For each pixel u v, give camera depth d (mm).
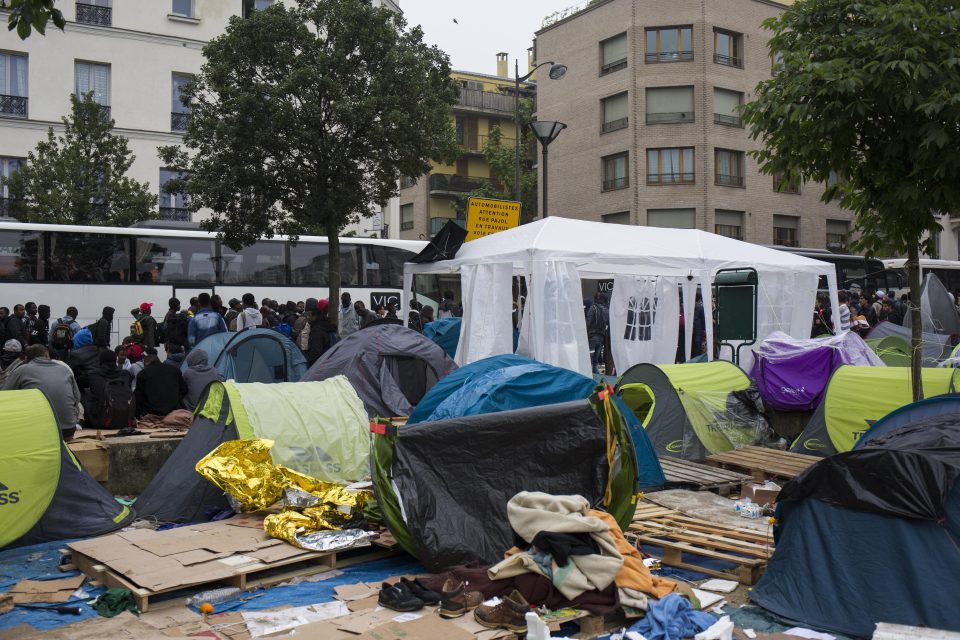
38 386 9406
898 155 7262
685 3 34719
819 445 9578
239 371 13008
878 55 6898
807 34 7605
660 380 10484
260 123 15523
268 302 19672
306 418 8750
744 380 11062
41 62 27453
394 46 16422
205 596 5793
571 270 13266
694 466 9438
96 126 25109
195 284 20828
